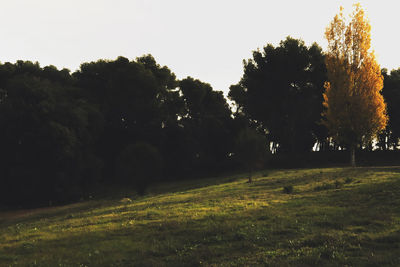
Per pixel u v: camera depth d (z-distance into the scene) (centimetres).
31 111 4806
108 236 1466
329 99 4525
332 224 1368
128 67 6625
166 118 7081
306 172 4125
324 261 923
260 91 6619
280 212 1708
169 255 1133
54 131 4684
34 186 4688
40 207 4453
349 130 4328
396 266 850
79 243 1386
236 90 8156
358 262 897
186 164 7081
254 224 1467
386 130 7150
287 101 6550
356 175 3197
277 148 8562
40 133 4662
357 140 4372
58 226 1917
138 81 6656
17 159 4712
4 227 2491
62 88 5947
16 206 4625
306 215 1591
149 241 1329
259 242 1182
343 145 6750
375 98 4297
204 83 8288
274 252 1046
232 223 1519
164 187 5234
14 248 1380
